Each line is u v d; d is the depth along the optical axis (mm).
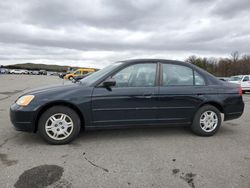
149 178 2748
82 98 3838
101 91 3930
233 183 2652
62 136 3877
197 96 4363
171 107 4238
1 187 2479
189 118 4402
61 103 3842
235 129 5102
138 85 4117
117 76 4074
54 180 2654
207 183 2646
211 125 4516
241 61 50844
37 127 3879
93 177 2746
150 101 4113
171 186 2574
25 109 3656
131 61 4242
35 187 2496
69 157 3332
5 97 10609
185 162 3221
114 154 3480
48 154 3430
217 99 4473
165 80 4277
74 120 3883
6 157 3293
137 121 4117
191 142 4117
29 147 3713
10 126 4934
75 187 2520
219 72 52656
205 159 3336
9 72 73500
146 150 3674
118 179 2711
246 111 7621
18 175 2752
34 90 4004
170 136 4461
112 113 3982
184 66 4465
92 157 3350
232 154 3549
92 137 4309
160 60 4371
